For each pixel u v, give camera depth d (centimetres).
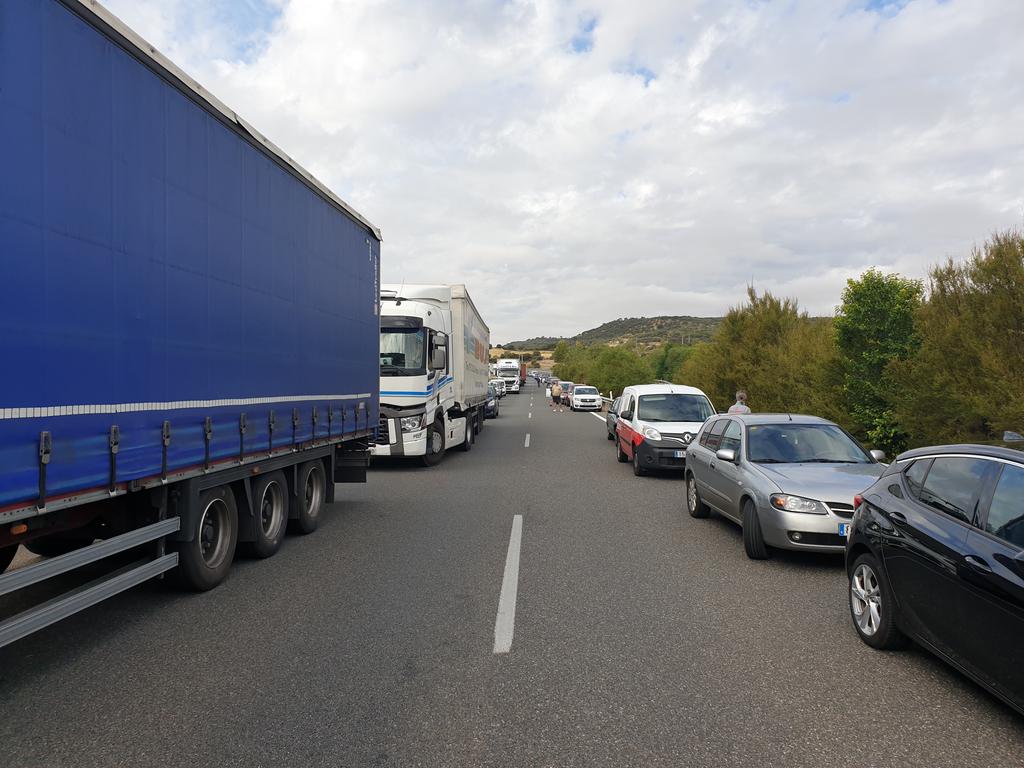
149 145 493
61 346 403
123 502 530
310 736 357
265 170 691
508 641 494
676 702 395
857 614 505
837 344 1566
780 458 792
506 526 907
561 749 342
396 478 1373
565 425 2969
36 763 331
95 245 434
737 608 570
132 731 363
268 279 699
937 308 1233
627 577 663
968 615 381
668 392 1512
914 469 483
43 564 404
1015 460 391
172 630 520
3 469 358
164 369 514
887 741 349
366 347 1039
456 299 1770
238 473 659
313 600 594
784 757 333
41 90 387
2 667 451
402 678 430
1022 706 342
